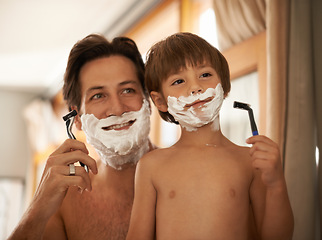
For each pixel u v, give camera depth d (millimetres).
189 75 670
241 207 605
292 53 1185
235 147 678
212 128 680
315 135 1144
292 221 600
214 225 587
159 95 732
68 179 684
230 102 1598
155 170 660
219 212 593
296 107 1142
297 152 1107
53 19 2752
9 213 4156
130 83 850
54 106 4078
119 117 809
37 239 677
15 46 3213
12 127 4391
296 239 1045
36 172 4066
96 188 848
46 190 681
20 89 4383
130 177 842
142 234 630
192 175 626
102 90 836
